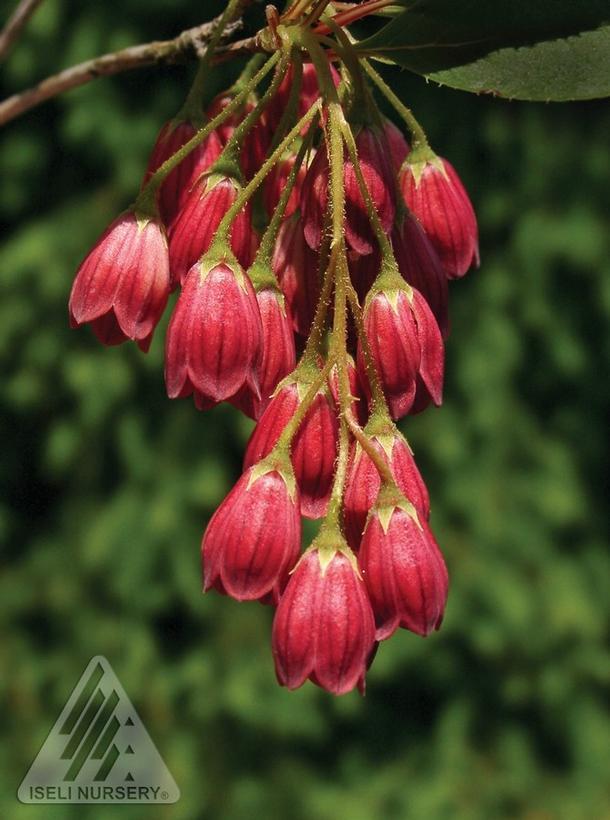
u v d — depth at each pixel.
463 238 1.76
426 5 1.55
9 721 5.74
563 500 5.62
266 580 1.43
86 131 5.65
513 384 5.74
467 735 5.79
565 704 5.77
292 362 1.56
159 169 1.61
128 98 5.70
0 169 5.91
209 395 1.48
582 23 1.56
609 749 5.75
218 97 1.78
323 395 1.51
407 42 1.59
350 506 1.49
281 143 1.53
